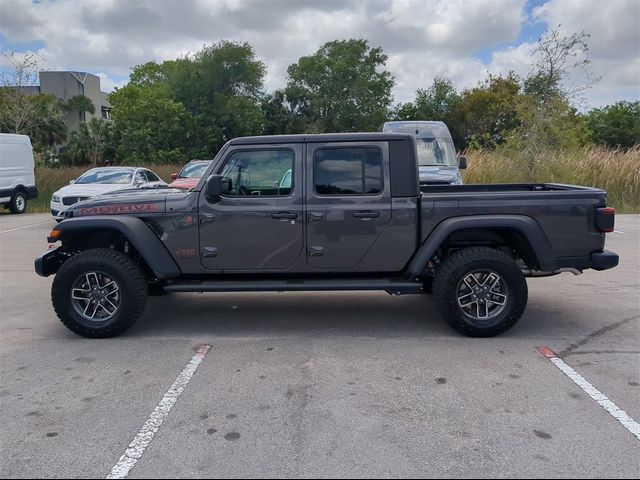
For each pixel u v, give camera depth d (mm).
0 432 3721
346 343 5398
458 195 5426
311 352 5156
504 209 5395
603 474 3139
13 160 18266
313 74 59875
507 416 3840
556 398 4117
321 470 3209
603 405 3994
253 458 3348
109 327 5535
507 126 46625
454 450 3410
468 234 5711
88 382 4527
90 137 44031
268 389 4332
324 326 5965
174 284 5695
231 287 5547
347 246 5504
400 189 5457
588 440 3508
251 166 5543
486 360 4891
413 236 5473
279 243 5523
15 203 18312
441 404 4035
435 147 12414
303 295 7332
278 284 5566
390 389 4305
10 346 5438
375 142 5477
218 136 50625
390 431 3650
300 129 58375
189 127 47031
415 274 5438
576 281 7984
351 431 3658
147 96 49219
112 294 5625
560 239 5406
